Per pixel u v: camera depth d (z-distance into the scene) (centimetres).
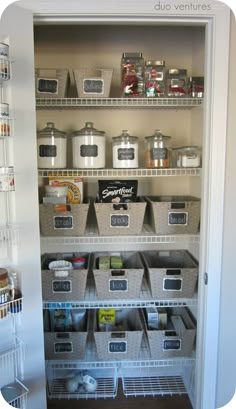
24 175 124
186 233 151
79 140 142
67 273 154
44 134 141
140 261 172
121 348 162
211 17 123
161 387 179
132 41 169
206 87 130
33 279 131
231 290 141
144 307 173
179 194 182
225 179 133
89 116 173
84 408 163
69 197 159
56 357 163
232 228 137
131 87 144
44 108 169
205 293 141
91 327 183
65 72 141
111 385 180
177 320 177
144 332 176
